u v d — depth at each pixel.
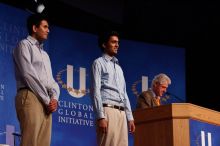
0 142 5.93
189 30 8.15
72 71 7.00
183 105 4.17
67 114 6.77
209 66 8.08
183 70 7.82
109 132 3.83
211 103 8.02
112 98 3.93
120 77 4.07
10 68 6.25
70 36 7.10
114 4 7.94
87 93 7.03
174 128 4.14
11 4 6.97
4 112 6.06
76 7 7.46
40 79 3.58
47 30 3.80
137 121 4.45
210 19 8.04
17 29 6.45
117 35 4.12
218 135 4.41
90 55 7.22
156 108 4.31
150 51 7.73
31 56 3.60
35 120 3.42
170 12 8.17
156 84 5.46
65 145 6.66
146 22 8.17
